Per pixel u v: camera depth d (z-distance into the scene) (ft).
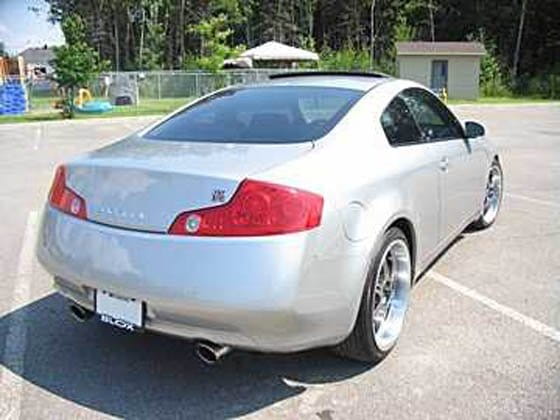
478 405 9.11
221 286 8.15
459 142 14.62
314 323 8.71
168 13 172.55
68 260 9.45
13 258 16.20
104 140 46.96
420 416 8.87
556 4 153.69
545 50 157.89
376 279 9.78
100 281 9.04
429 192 12.20
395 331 10.73
